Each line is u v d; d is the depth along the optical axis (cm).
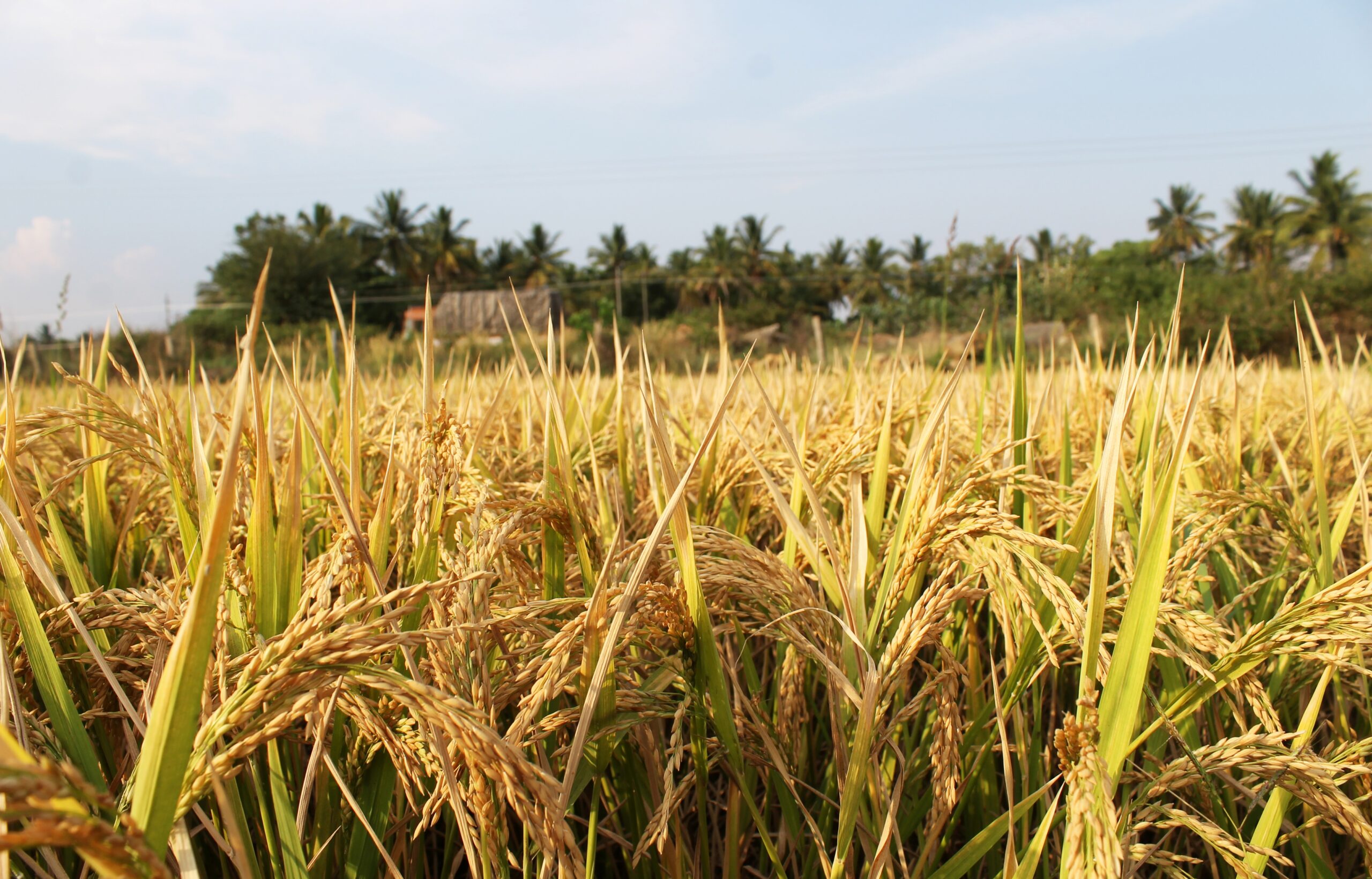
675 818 129
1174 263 6303
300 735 123
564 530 137
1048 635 131
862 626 133
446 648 105
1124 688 97
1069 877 86
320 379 352
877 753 127
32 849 116
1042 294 2947
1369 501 214
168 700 69
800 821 149
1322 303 2744
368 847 123
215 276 5338
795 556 165
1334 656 121
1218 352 325
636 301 7900
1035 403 251
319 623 80
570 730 131
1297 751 109
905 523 142
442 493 129
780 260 8162
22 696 122
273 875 113
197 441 117
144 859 60
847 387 310
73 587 140
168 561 198
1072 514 136
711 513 190
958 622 182
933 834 121
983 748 138
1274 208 6769
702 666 118
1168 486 95
